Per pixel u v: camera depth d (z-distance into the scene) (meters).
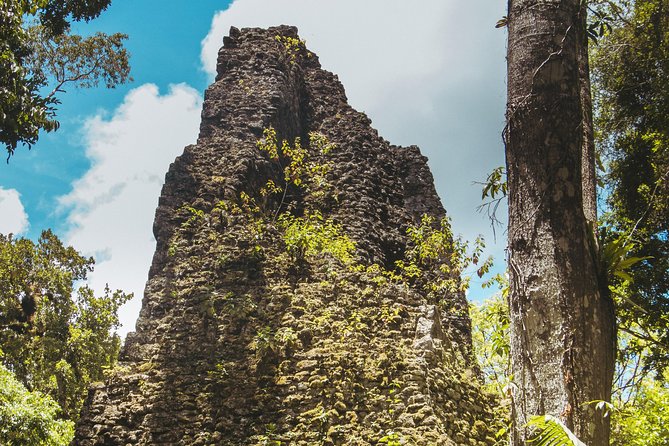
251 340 11.16
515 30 5.23
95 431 10.30
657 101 13.57
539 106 4.93
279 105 15.45
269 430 9.98
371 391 10.25
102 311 26.23
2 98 11.55
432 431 9.54
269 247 12.52
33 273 25.78
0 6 11.62
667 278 12.39
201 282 11.95
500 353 9.46
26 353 23.95
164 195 13.23
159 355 11.08
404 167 17.22
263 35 17.23
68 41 24.03
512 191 4.91
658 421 11.30
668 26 13.20
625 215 13.71
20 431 14.59
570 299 4.51
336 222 14.49
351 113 17.39
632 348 11.61
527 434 4.36
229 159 13.93
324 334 11.10
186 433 10.15
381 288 12.03
